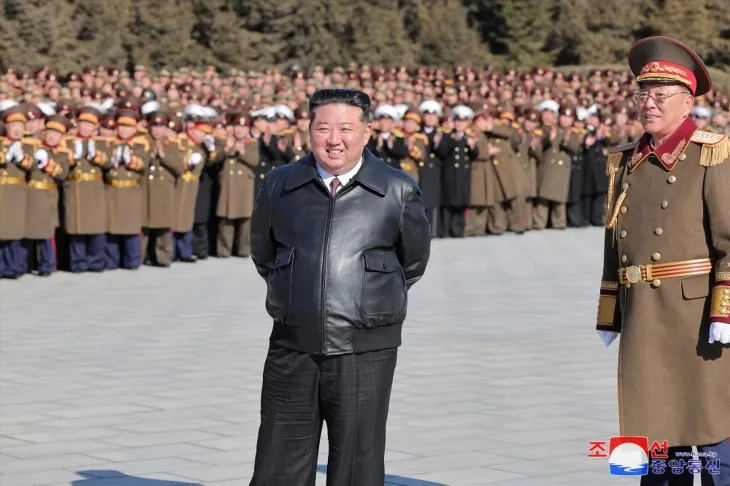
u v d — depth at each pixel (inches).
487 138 1366.9
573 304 871.1
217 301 887.1
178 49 2522.1
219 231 1182.9
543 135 1429.6
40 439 493.0
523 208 1417.3
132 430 507.5
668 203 361.1
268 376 346.0
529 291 938.7
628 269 366.3
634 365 362.0
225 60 2556.6
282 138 1187.9
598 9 2999.5
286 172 346.9
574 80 2012.8
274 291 340.5
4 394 576.4
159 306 861.2
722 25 3036.4
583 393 578.2
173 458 463.5
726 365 359.9
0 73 2021.4
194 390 584.7
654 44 364.8
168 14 2529.5
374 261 337.7
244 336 735.7
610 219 373.4
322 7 2650.1
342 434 340.8
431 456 464.8
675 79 360.2
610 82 1990.7
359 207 340.2
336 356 336.8
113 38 2484.0
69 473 443.2
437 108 1342.3
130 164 1063.0
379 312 337.4
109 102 1316.4
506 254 1202.6
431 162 1333.7
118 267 1091.9
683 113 364.8
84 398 567.8
